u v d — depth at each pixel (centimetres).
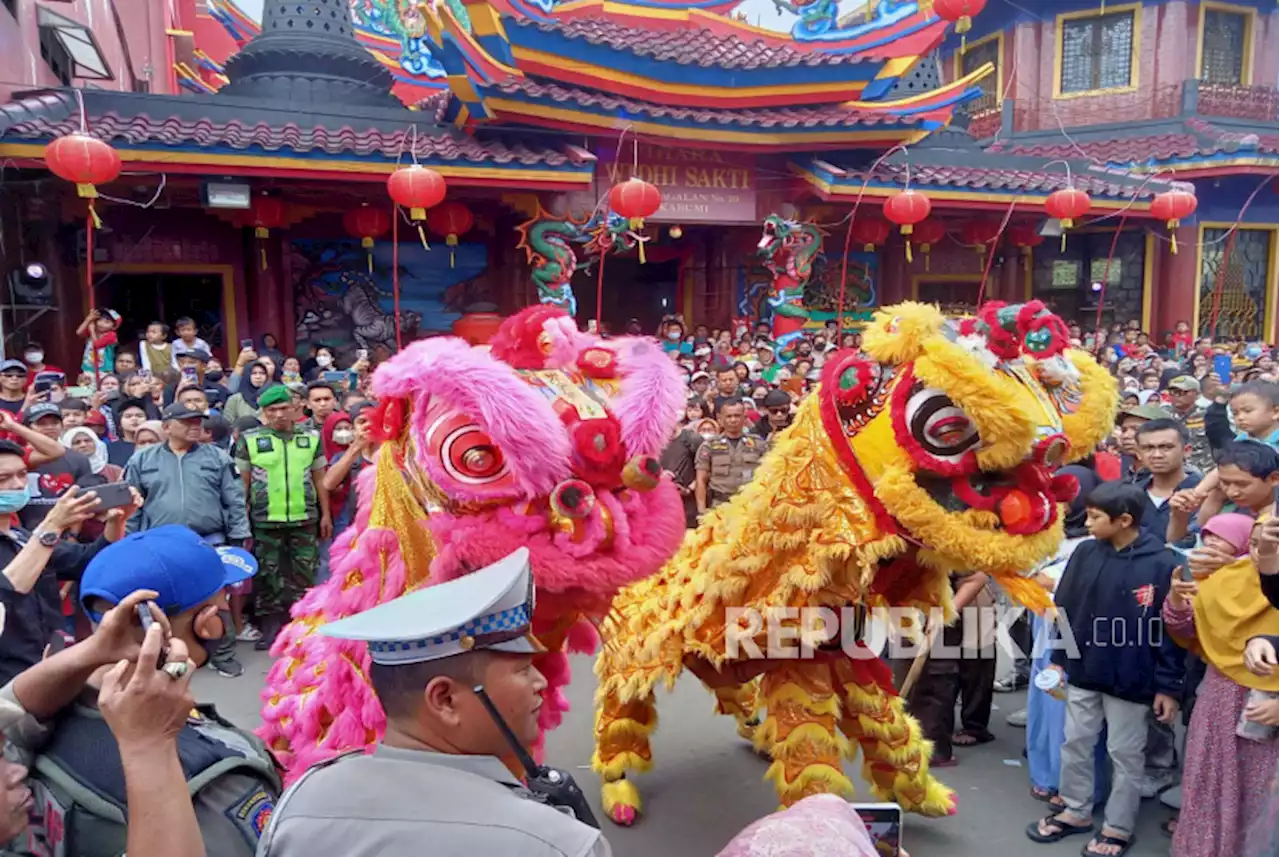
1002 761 446
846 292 1566
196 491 554
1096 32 1819
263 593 613
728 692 396
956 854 362
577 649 256
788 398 651
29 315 952
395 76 1349
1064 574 367
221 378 930
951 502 283
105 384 803
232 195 951
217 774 168
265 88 1068
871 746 352
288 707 260
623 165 1152
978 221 1434
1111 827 358
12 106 868
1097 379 291
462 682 143
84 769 167
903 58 1155
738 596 321
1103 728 381
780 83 1130
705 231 1440
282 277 1210
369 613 148
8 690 167
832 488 301
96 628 177
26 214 988
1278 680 286
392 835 133
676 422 242
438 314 1308
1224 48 1806
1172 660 341
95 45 1124
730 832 379
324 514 623
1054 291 1755
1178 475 443
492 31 971
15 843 169
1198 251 1639
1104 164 1634
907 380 282
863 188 1170
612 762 388
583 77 1045
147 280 1173
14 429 467
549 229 1105
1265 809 295
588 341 256
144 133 884
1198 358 1251
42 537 335
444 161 987
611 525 221
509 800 138
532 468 215
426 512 235
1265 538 266
